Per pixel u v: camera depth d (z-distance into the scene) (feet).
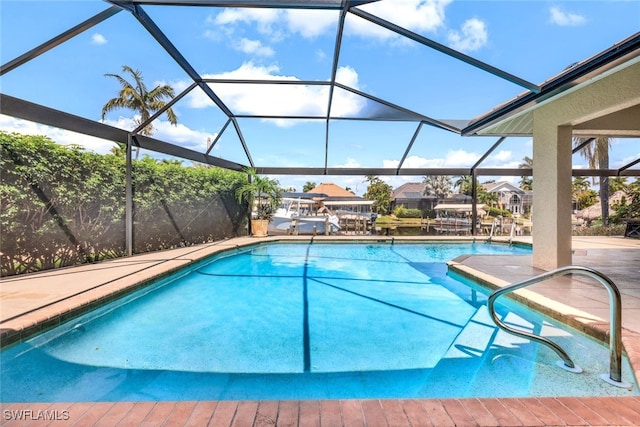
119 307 14.49
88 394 7.97
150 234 26.58
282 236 38.42
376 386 8.38
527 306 13.20
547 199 18.03
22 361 9.64
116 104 37.04
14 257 16.83
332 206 48.52
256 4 13.88
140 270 18.38
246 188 36.70
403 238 36.50
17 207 16.84
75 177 19.97
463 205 41.34
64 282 15.39
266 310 14.67
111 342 11.10
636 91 12.66
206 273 22.22
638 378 7.37
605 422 5.53
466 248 33.99
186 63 20.17
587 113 15.05
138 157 26.40
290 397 7.91
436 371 9.09
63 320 11.56
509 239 34.65
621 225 40.93
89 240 21.03
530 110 19.13
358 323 13.05
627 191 41.70
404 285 19.03
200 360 9.82
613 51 11.21
